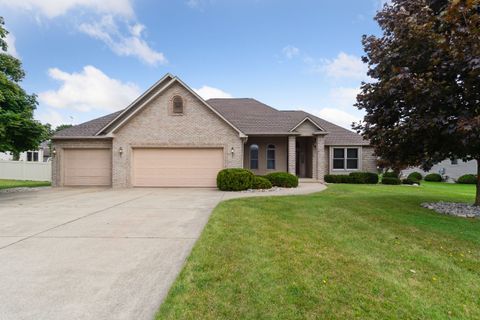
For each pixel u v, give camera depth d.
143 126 15.02
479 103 7.02
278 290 3.31
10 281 3.58
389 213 7.71
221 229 5.87
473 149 7.63
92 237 5.46
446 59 6.95
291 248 4.75
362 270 3.91
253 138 19.61
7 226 6.32
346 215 7.40
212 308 2.93
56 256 4.45
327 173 20.02
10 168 21.77
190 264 4.03
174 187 15.05
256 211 7.79
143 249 4.77
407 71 7.04
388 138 8.38
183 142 15.02
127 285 3.47
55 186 15.59
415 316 2.88
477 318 2.90
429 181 24.61
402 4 8.38
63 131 16.55
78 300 3.12
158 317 2.77
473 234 5.79
